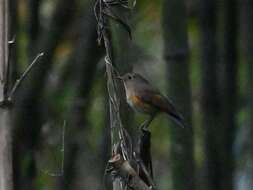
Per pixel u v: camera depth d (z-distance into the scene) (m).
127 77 7.52
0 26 7.37
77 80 13.52
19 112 12.48
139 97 8.03
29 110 12.56
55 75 15.14
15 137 12.28
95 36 13.29
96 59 13.45
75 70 13.84
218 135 12.70
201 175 12.99
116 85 7.52
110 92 7.54
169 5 10.18
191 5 15.34
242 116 15.13
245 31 12.22
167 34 10.22
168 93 10.30
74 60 14.21
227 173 12.91
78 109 13.49
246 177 14.36
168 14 10.19
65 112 14.05
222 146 12.81
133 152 7.52
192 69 15.68
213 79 12.69
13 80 12.29
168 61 10.24
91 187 14.46
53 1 15.92
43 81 12.84
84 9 14.41
